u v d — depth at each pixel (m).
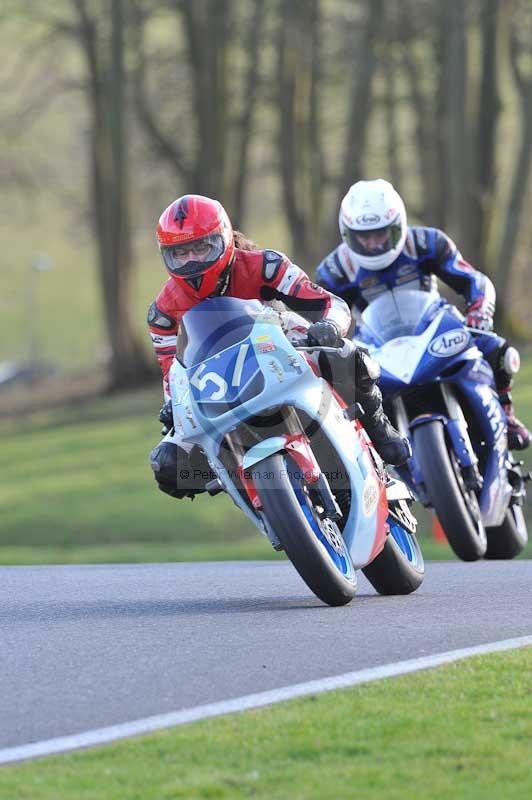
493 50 99.94
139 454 88.75
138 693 16.78
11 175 136.62
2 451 100.88
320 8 112.38
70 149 138.75
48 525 67.50
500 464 29.28
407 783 12.95
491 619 21.33
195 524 65.50
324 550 21.41
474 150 99.44
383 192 28.25
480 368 28.84
